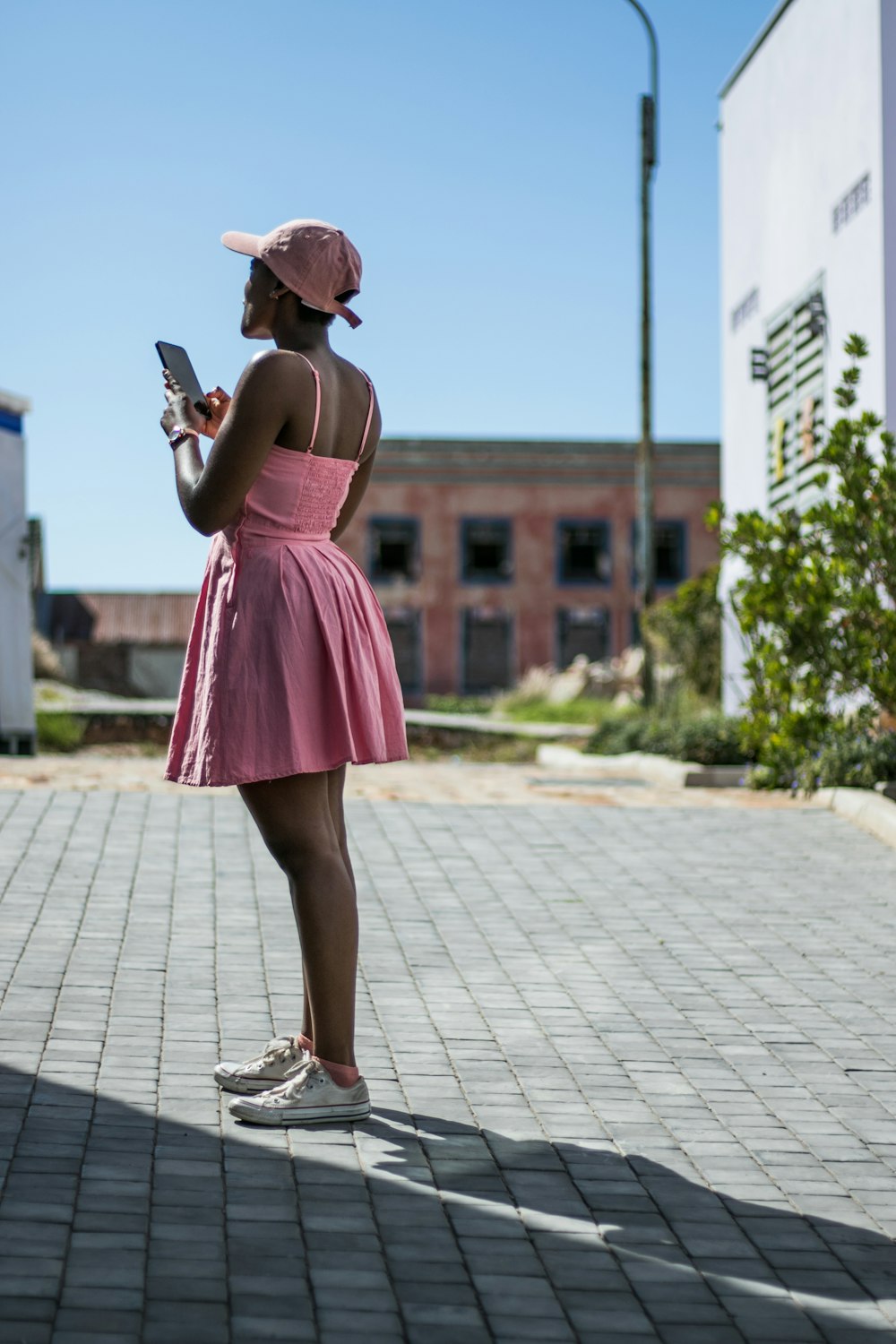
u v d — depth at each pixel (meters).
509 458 40.00
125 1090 3.84
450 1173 3.38
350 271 3.65
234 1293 2.70
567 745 18.02
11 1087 3.82
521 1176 3.38
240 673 3.54
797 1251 3.05
